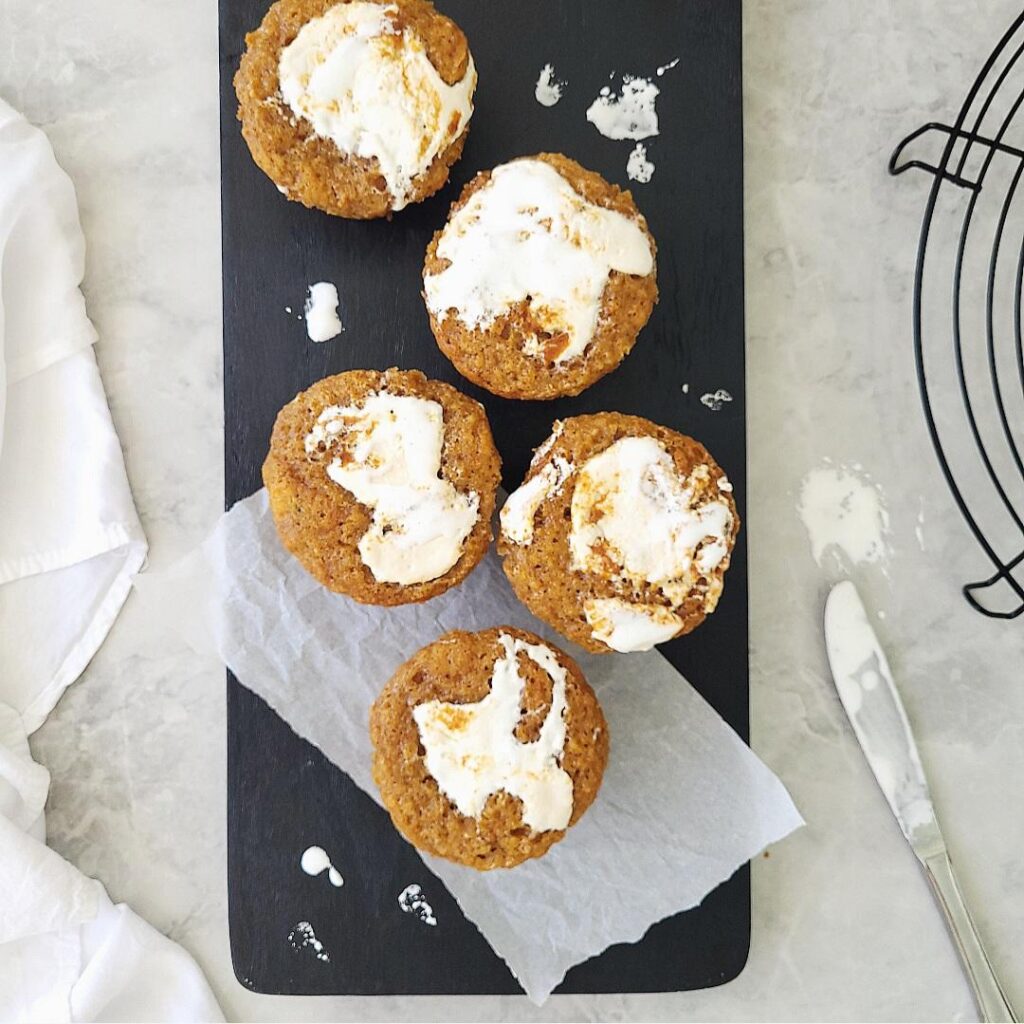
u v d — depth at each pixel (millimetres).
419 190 526
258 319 552
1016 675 576
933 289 580
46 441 570
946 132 569
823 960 572
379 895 556
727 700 552
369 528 518
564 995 571
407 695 517
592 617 513
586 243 511
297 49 511
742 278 556
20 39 577
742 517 556
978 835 574
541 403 554
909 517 577
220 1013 565
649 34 556
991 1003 557
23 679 572
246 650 547
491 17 554
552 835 515
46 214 562
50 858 555
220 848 574
